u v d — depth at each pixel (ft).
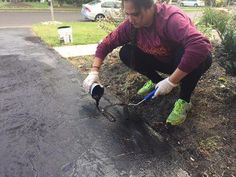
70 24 34.01
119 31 9.20
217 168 7.72
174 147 8.45
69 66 14.67
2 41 20.26
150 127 9.38
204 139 8.74
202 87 11.21
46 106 10.46
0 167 7.47
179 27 7.78
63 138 8.67
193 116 9.72
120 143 8.54
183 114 9.14
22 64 14.85
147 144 8.54
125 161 7.83
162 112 10.10
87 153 8.08
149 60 9.70
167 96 10.62
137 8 7.52
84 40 20.86
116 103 10.80
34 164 7.61
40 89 11.85
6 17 49.65
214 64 12.69
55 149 8.19
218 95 10.71
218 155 8.16
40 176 7.22
